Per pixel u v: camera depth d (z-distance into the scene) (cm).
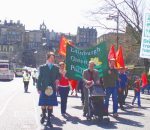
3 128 1213
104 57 1848
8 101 2305
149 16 1106
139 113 1744
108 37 5041
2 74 6869
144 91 3769
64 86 1623
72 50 1853
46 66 1243
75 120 1438
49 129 1212
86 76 1445
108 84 1571
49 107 1256
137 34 4238
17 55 19388
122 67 1984
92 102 1408
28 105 2041
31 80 7819
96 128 1248
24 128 1220
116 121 1436
